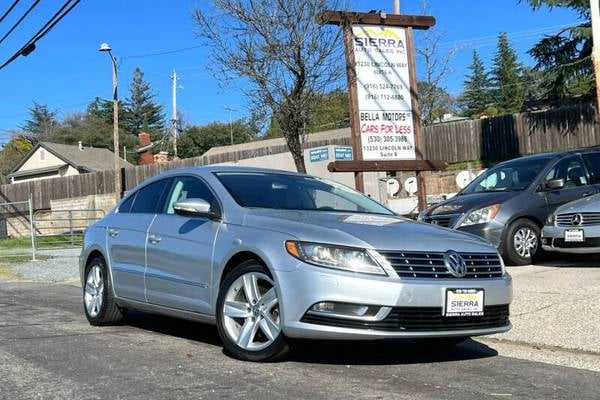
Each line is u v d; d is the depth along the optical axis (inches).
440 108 2064.5
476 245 217.2
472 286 203.3
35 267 659.4
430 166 492.1
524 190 421.4
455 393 182.1
